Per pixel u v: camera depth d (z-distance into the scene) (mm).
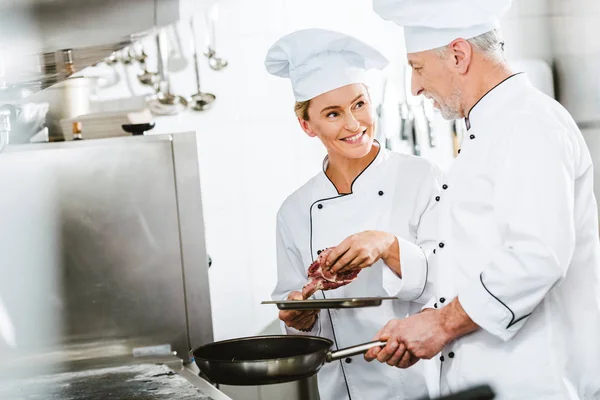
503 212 1682
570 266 1750
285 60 2148
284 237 2289
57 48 1648
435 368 1983
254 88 3369
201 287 2293
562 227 1634
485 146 1738
